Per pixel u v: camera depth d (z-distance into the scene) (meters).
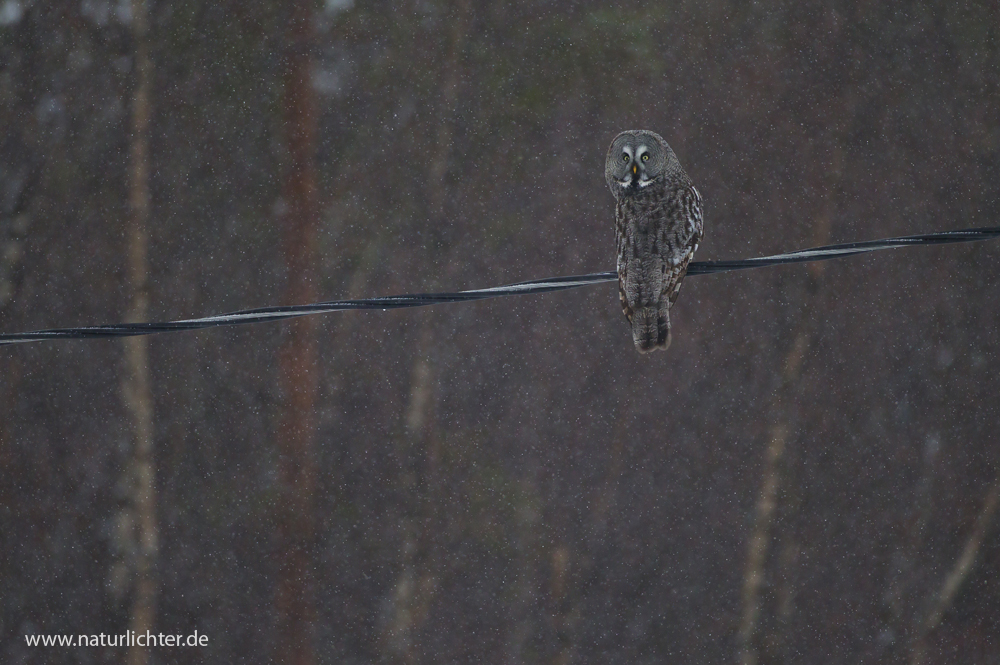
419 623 22.47
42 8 25.70
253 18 25.20
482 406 23.28
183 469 23.16
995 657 22.80
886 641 22.91
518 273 23.59
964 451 23.81
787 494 23.30
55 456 23.25
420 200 24.03
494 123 24.36
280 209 23.92
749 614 22.75
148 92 24.78
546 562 22.73
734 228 24.36
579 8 25.20
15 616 22.59
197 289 23.62
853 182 24.95
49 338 5.91
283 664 22.05
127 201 24.19
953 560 23.27
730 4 25.94
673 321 23.91
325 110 24.53
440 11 25.17
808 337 23.98
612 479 23.16
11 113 25.06
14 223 24.41
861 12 26.27
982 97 25.84
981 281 24.66
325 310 6.01
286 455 23.09
